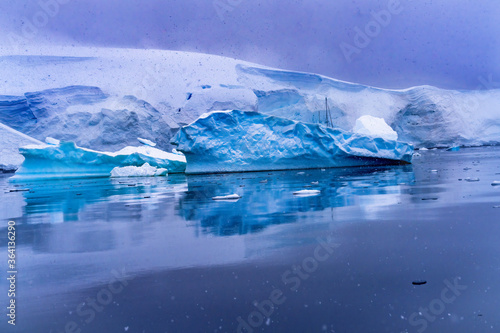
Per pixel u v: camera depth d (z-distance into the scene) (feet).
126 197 41.63
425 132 178.09
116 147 142.10
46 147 81.82
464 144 171.63
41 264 17.22
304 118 178.09
